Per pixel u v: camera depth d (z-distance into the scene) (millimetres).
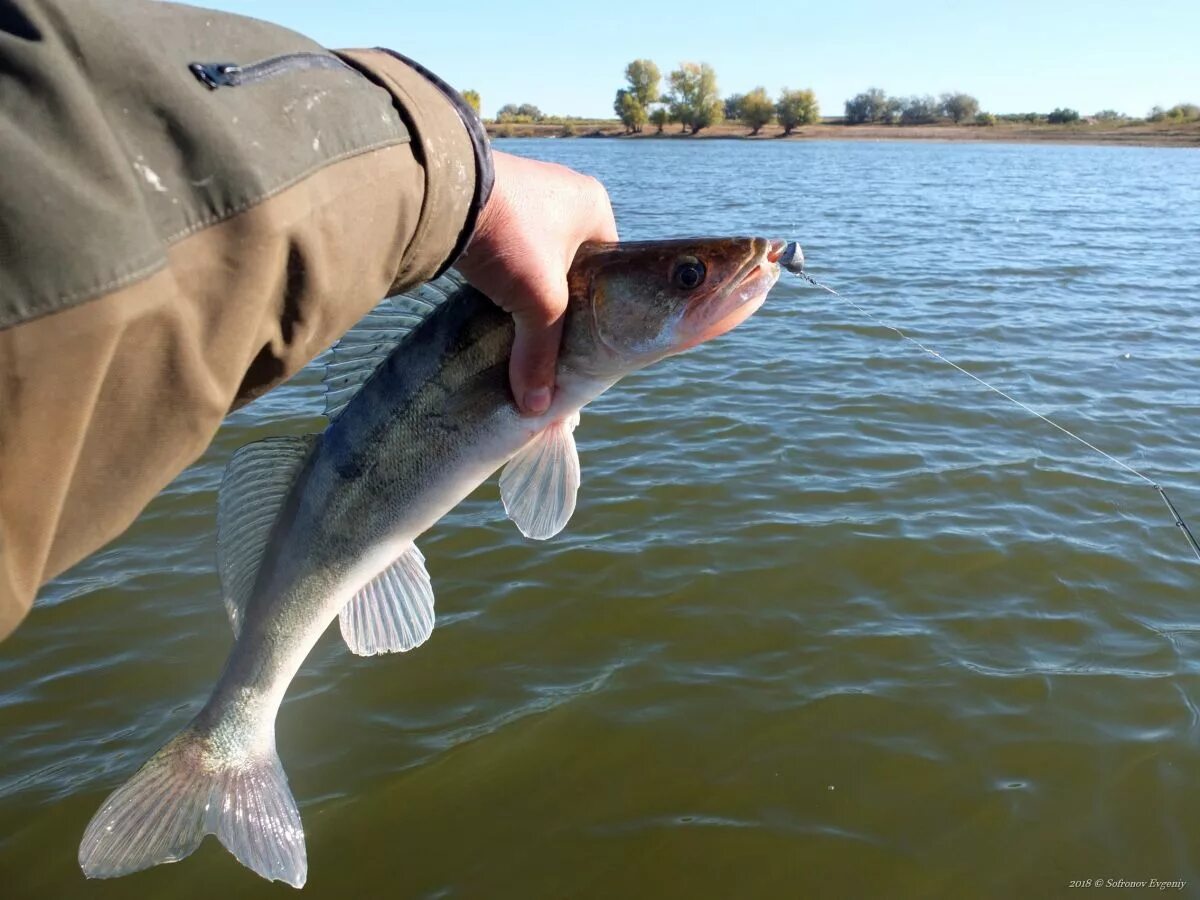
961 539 1208
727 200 5758
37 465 206
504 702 912
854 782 807
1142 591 1091
